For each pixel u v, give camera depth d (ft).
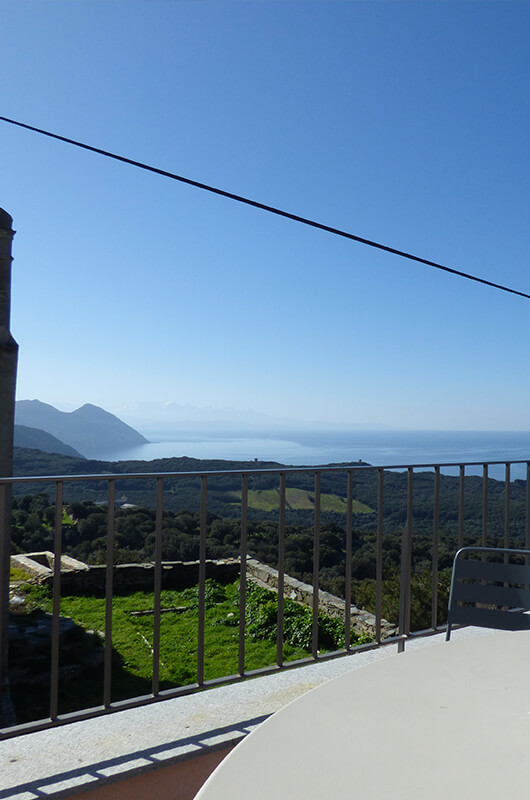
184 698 6.89
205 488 6.79
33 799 4.96
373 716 2.99
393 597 24.02
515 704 3.15
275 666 7.48
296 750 2.63
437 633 8.99
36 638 20.43
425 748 2.65
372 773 2.43
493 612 5.75
